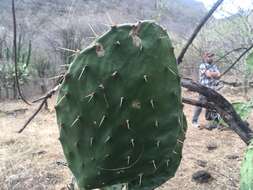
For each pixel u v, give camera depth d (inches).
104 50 46.2
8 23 562.3
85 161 48.3
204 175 215.8
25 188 211.6
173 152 51.8
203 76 223.0
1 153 260.2
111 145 46.8
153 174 52.0
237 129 74.5
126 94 45.5
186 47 68.8
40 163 242.4
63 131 49.1
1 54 492.1
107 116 46.1
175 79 47.0
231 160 242.1
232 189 204.1
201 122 339.6
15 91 463.8
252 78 298.2
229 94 374.6
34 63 492.1
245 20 298.2
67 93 47.6
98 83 45.9
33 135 300.4
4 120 354.9
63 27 526.0
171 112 46.9
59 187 210.2
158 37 46.3
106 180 49.0
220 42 324.2
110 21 60.5
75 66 47.4
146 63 45.5
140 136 46.7
